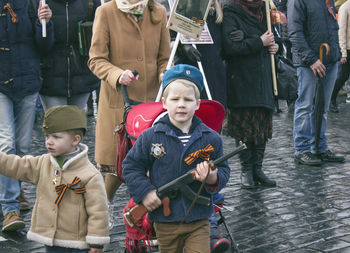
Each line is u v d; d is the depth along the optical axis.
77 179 3.04
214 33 5.56
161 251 3.05
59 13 5.12
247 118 5.77
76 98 5.43
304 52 6.74
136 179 2.91
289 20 6.88
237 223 4.78
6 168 3.15
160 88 4.04
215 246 3.27
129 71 3.80
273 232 4.54
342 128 9.48
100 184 3.10
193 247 2.93
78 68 5.25
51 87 5.21
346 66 10.86
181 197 2.88
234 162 7.11
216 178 2.88
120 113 4.29
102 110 4.38
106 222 3.07
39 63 5.04
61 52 5.19
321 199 5.46
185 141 2.92
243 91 5.70
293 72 5.88
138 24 4.26
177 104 2.88
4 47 4.78
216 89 5.55
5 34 4.77
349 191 5.75
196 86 2.93
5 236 4.53
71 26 5.15
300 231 4.56
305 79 6.88
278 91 5.89
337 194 5.63
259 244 4.28
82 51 5.16
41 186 3.15
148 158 2.94
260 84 5.71
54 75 5.20
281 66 5.90
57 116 3.04
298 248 4.19
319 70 6.65
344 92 13.31
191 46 5.02
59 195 3.04
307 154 6.97
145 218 3.27
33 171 3.18
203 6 4.38
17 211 4.68
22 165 3.16
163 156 2.90
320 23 6.77
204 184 2.91
